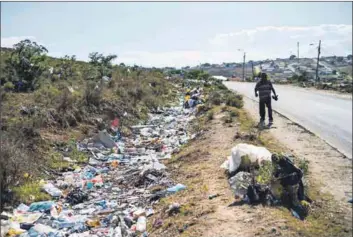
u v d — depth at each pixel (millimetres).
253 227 5359
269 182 6402
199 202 6766
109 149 12430
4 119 11352
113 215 7164
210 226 5598
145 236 6125
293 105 13852
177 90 32844
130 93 20953
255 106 20047
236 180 7172
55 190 8500
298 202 5914
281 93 20453
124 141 13852
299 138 10219
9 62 17188
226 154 9766
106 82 21469
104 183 9258
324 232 4949
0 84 15000
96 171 10211
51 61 25953
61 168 10188
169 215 6531
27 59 17188
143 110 19328
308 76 41062
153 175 9305
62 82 18609
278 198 6156
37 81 16859
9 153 8102
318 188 6180
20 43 17750
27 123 11352
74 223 6844
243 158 7891
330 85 26641
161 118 18719
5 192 7762
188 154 10531
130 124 16375
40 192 8352
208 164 9227
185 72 59688
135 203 7824
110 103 16938
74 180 9391
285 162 6551
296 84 37250
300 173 6320
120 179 9500
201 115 18484
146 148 12883
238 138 11375
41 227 6543
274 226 5293
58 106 13812
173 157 11055
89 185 8969
